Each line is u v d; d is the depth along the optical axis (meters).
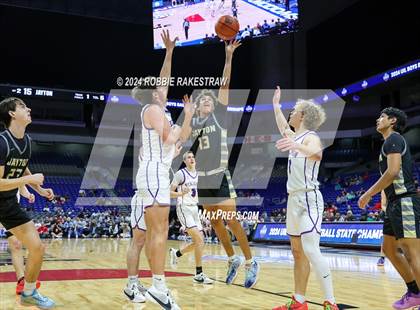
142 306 3.82
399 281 5.82
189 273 6.41
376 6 19.59
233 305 3.87
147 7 23.73
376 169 22.36
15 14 22.00
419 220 3.40
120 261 8.68
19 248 4.53
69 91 22.53
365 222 11.35
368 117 23.48
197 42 15.23
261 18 15.13
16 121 3.73
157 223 3.26
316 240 3.23
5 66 22.56
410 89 22.19
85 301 4.08
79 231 20.77
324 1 19.95
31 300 3.73
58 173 26.28
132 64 24.30
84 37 23.56
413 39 18.39
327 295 3.19
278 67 23.56
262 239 14.92
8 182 3.38
